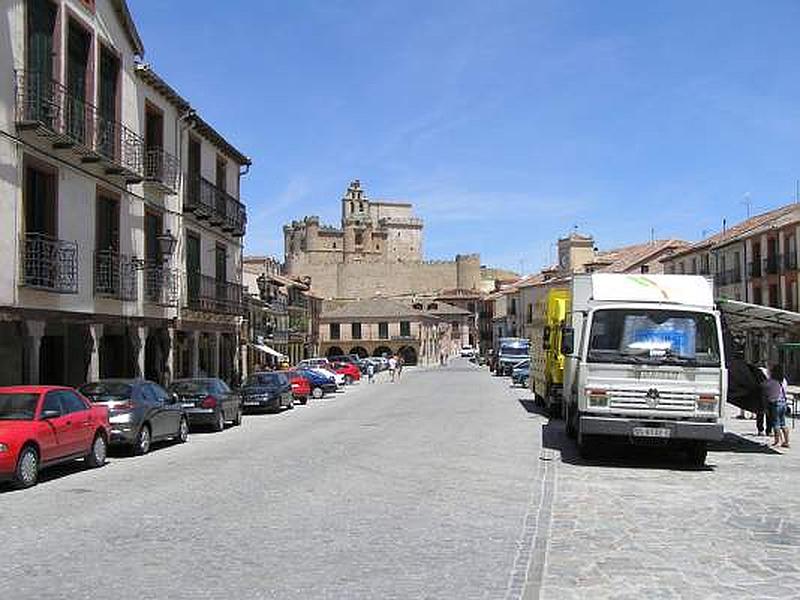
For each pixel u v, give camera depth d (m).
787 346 31.55
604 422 15.41
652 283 16.08
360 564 8.03
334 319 111.44
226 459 16.97
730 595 7.07
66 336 23.78
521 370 53.25
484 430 23.14
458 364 114.88
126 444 17.47
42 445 13.65
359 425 25.12
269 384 32.53
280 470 15.04
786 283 50.78
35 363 19.98
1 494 12.67
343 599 6.82
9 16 19.23
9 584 7.31
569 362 20.28
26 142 19.92
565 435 21.47
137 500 11.89
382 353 110.94
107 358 26.44
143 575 7.60
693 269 66.12
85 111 22.64
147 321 27.02
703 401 15.32
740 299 56.78
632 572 7.84
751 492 12.96
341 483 13.36
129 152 25.64
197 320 32.59
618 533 9.69
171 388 24.33
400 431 22.86
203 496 12.17
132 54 26.61
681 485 13.63
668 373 15.38
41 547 8.83
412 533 9.53
